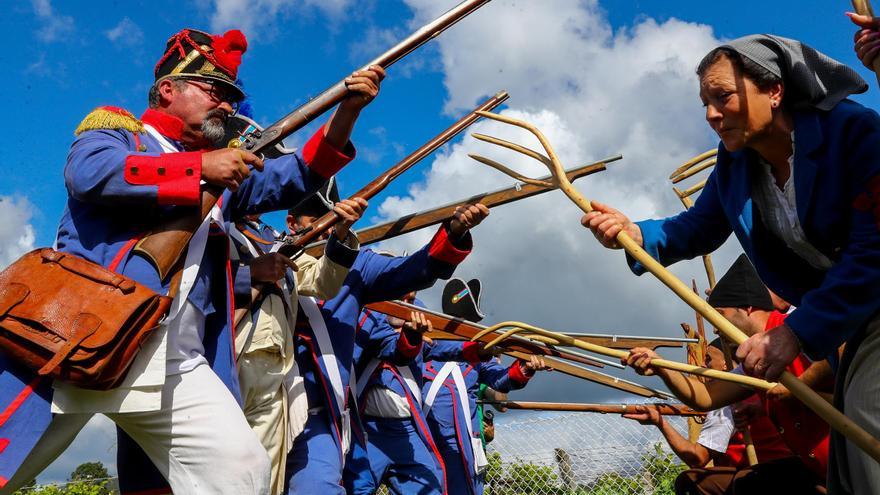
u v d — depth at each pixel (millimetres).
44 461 2996
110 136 3242
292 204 3639
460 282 6547
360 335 5672
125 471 3422
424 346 6609
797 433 3711
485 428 7918
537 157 3008
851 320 2455
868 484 2527
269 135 3477
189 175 3059
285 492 4211
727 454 4926
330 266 4391
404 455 5758
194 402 2992
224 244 3477
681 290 2654
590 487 7543
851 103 2635
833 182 2570
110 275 2885
